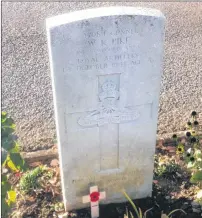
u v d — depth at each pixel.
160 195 1.27
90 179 1.19
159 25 0.95
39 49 1.99
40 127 1.55
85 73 0.98
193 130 1.45
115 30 0.93
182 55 1.95
